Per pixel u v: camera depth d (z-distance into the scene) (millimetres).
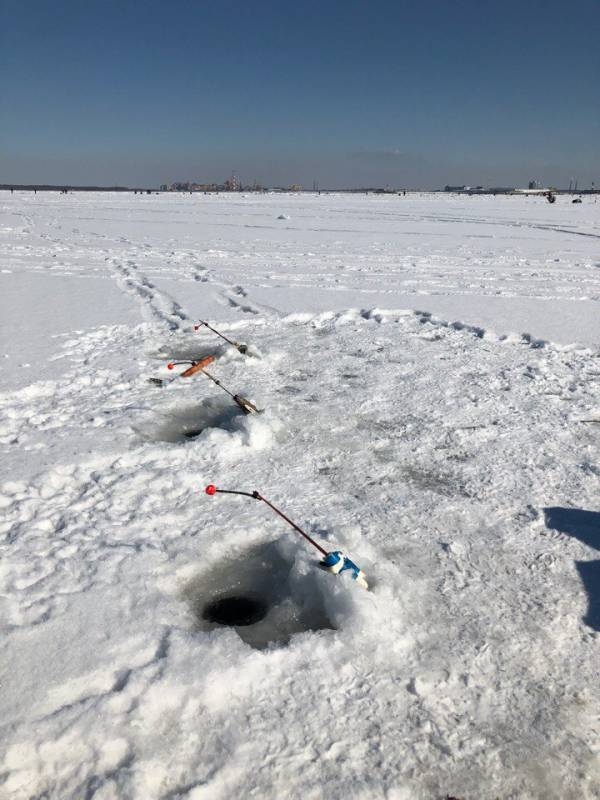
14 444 5211
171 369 7473
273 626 3207
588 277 15203
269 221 33562
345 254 19078
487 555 3811
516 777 2383
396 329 9797
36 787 2277
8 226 27656
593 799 2316
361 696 2705
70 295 12086
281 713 2600
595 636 3131
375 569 3516
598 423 5945
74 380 6938
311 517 4184
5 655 2852
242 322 9992
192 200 67312
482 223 33719
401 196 104000
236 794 2268
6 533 3891
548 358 8180
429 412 6191
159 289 12758
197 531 3971
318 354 8305
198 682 2674
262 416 5691
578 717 2650
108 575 3479
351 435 5617
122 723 2498
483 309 11188
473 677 2840
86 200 61062
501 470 4961
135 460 4945
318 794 2277
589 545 3930
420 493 4582
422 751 2469
